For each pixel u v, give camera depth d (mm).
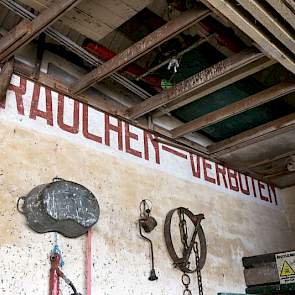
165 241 2705
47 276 2021
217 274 3006
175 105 2873
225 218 3328
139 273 2447
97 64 2527
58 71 2664
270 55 2260
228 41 2523
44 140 2287
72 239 2189
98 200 2408
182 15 2098
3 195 2004
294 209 4117
